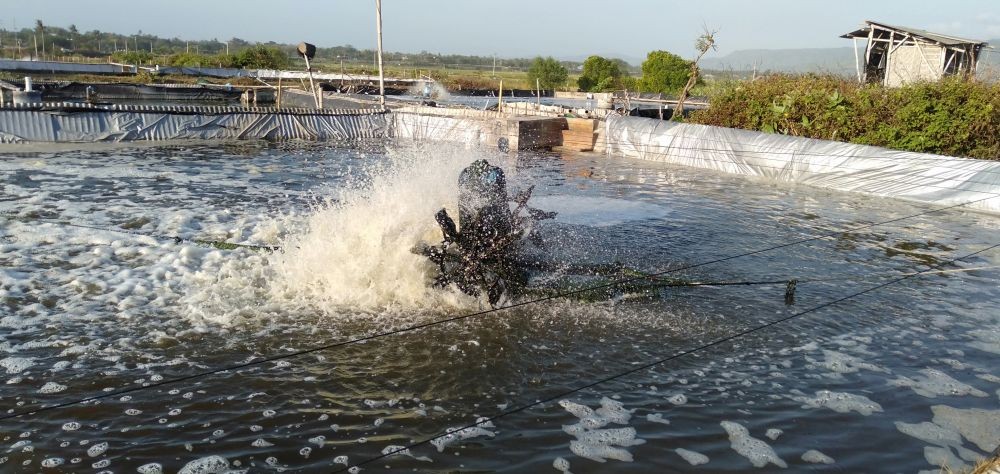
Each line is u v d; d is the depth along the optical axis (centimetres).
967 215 1344
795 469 464
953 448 495
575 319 729
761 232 1140
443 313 734
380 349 639
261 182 1414
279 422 507
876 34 2684
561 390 572
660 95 3469
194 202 1203
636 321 730
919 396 575
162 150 1802
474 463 462
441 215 754
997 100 1641
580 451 481
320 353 627
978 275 923
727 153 1811
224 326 678
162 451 465
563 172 1703
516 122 2053
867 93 1838
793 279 861
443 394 559
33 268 823
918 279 899
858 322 743
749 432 512
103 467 445
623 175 1691
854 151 1590
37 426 491
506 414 530
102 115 1877
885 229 1191
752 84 2088
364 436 493
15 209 1095
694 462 471
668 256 982
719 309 772
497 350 645
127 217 1078
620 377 599
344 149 1952
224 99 3347
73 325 669
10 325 662
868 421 532
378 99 2828
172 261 870
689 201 1388
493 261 767
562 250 985
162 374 576
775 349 668
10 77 3672
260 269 841
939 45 2516
